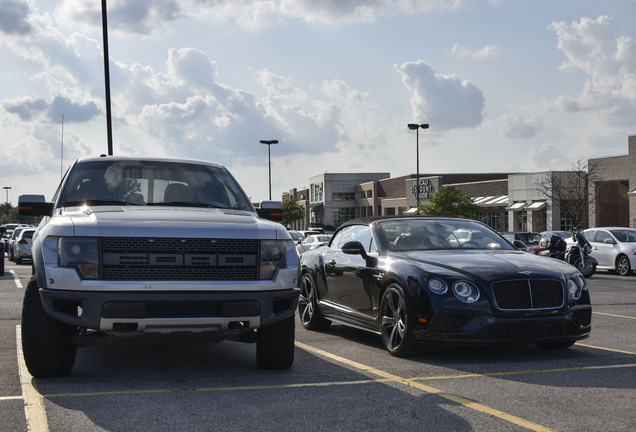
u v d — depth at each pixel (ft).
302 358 22.43
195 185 22.02
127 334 17.37
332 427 13.99
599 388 17.76
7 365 20.52
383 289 23.82
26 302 17.99
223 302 17.61
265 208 22.72
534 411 15.39
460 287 21.61
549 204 161.07
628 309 37.76
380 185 290.15
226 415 14.84
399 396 16.76
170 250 17.63
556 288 22.11
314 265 30.01
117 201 20.62
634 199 135.13
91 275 17.22
